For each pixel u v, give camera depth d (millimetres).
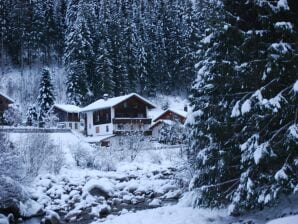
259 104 9922
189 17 80500
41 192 19703
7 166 15984
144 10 98812
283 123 10344
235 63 10852
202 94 11906
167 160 30562
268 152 9781
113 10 91625
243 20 11016
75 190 20172
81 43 69562
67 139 38844
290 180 9797
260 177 10172
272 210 11023
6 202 15680
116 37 74250
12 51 86625
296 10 10539
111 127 55188
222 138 11195
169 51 81938
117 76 70812
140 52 76562
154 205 16938
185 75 74938
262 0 10328
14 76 80062
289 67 10172
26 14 87438
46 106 58531
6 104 53688
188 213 13164
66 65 73438
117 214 16094
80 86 65125
